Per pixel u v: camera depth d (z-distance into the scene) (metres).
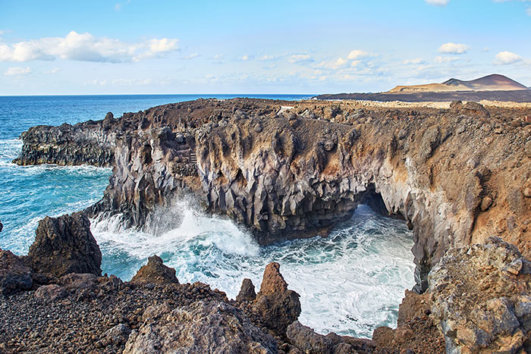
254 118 41.91
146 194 44.38
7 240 43.38
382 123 36.34
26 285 17.61
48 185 69.44
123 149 46.50
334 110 53.16
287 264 35.31
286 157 37.78
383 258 35.50
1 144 115.19
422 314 16.52
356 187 36.53
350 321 26.27
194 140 46.66
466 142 28.23
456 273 15.27
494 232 22.34
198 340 10.16
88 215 47.25
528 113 54.38
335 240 39.62
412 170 31.27
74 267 22.72
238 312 12.40
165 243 40.56
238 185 39.62
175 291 18.45
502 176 23.80
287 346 14.11
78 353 12.74
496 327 12.20
